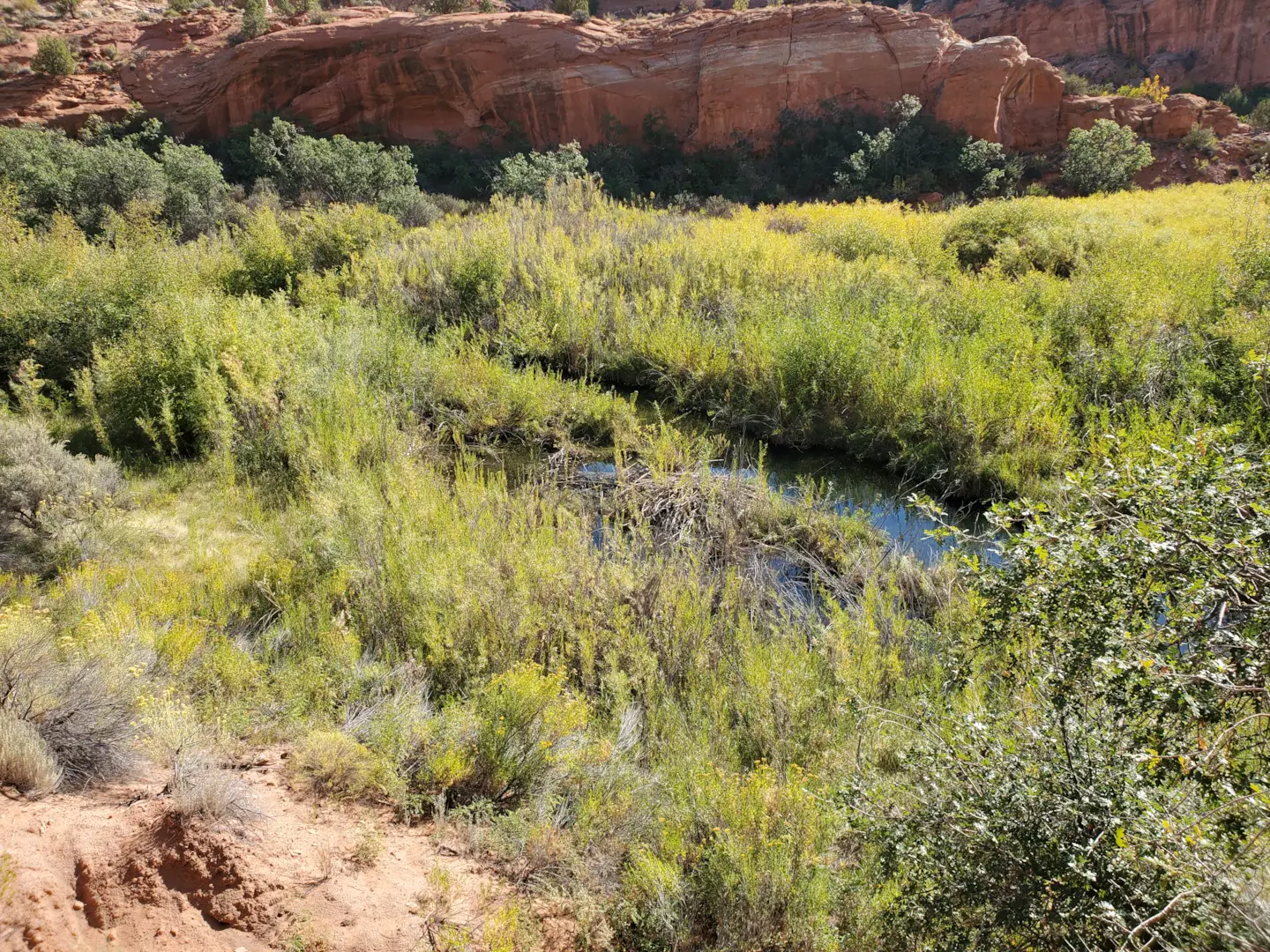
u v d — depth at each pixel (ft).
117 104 116.88
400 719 12.98
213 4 145.59
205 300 30.58
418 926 9.33
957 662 12.48
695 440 28.84
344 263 42.98
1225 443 9.86
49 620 13.94
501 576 17.99
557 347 36.22
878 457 28.63
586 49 113.29
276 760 12.21
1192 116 103.91
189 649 14.01
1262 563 7.84
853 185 94.63
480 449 28.58
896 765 12.79
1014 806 8.18
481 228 48.83
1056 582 8.86
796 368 30.96
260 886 9.30
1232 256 33.76
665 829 11.18
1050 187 97.35
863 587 20.44
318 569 18.29
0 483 18.56
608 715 14.85
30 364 27.53
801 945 9.80
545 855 10.87
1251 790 7.27
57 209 56.85
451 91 115.03
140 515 21.29
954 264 42.91
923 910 8.61
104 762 10.96
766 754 13.74
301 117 114.32
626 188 96.94
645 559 19.98
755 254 43.42
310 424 26.05
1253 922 6.28
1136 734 8.20
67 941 8.20
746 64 107.65
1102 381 27.66
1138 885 7.39
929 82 105.09
